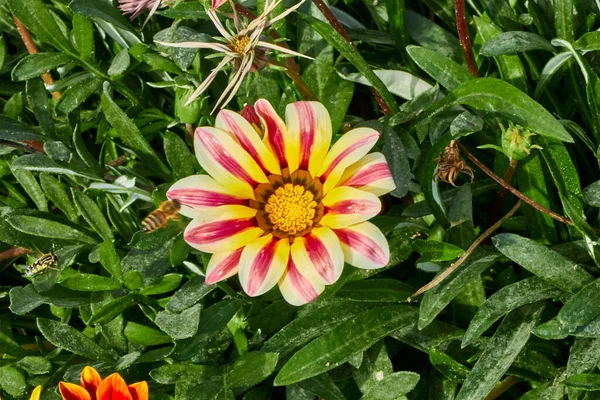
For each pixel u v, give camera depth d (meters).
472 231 0.59
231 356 0.60
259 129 0.55
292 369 0.57
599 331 0.56
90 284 0.59
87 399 0.55
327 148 0.55
